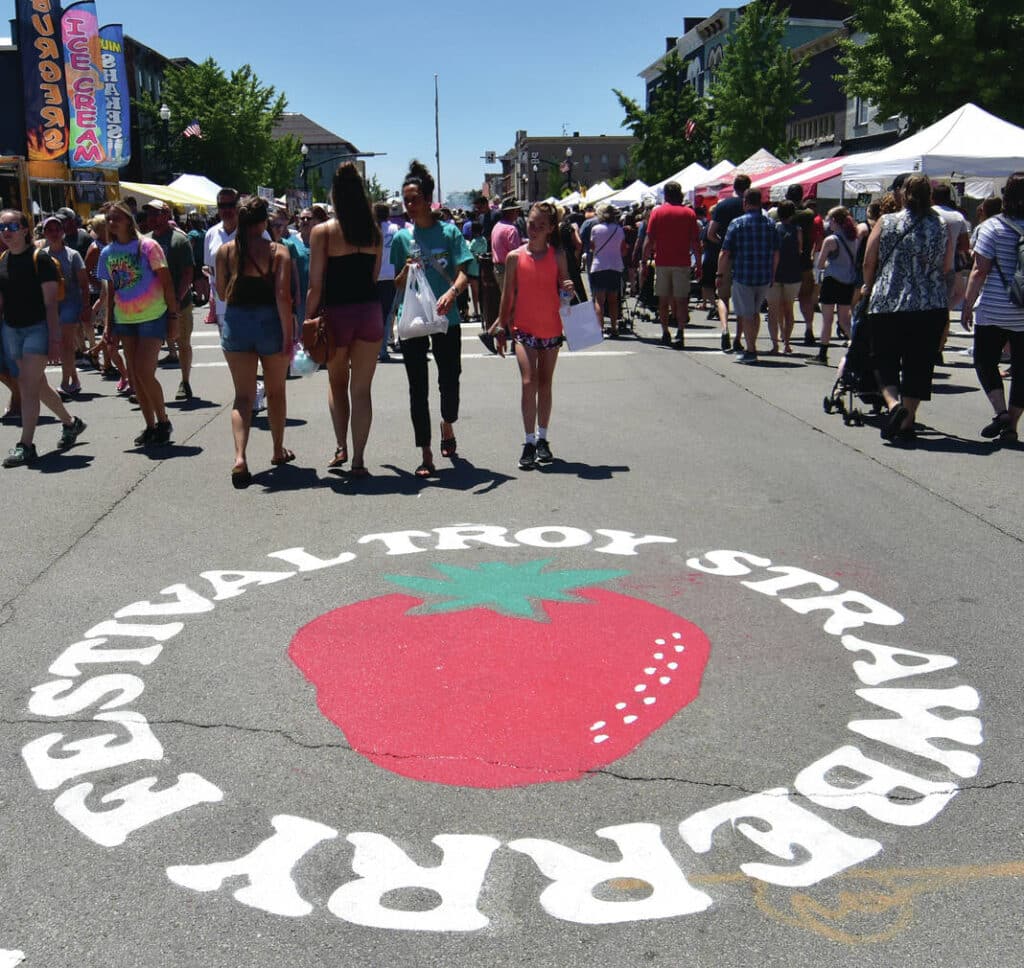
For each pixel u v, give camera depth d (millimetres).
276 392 7047
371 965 2363
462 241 6984
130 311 7695
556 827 2871
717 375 11172
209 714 3547
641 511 6000
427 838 2826
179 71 53688
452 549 5305
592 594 4645
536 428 7816
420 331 6621
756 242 11547
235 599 4617
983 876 2660
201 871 2697
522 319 6953
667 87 47812
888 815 2930
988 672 3855
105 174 33500
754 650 4043
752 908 2541
